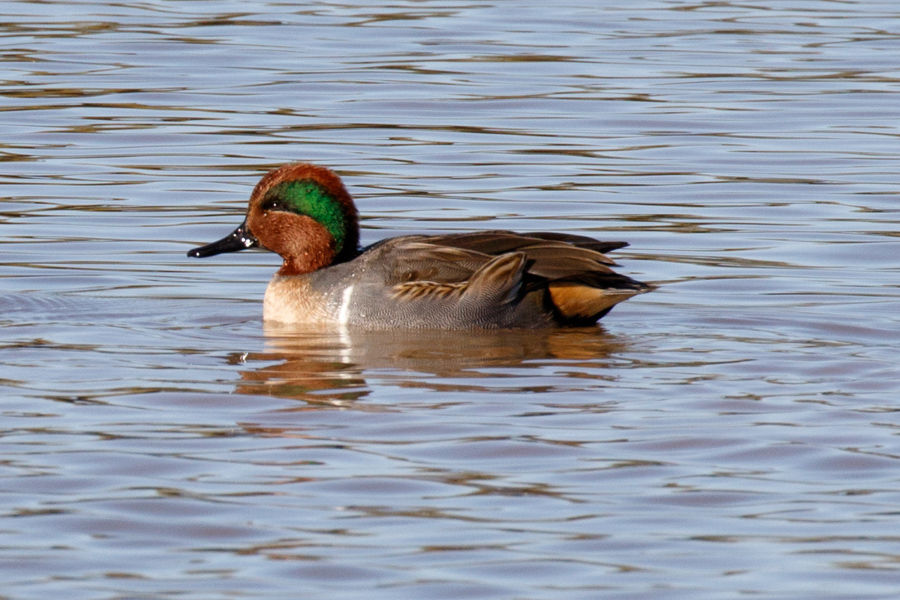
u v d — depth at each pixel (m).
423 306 14.96
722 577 8.80
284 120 24.73
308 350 14.05
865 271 17.52
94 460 10.59
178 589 8.62
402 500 9.90
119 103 25.64
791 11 34.69
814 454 10.83
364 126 24.47
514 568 8.89
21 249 18.30
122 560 8.98
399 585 8.68
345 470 10.43
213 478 10.27
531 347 14.16
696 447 10.98
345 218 15.80
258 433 11.25
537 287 14.93
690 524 9.55
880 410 11.94
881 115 25.30
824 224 19.59
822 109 25.64
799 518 9.67
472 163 22.44
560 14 33.81
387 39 30.97
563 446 10.98
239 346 14.21
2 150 22.86
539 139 23.80
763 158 22.77
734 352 13.95
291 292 15.40
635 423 11.56
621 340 14.45
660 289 16.81
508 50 29.95
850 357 13.72
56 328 14.83
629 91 26.73
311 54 29.48
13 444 10.92
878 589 8.65
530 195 20.89
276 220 15.73
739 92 26.80
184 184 21.36
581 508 9.80
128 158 22.64
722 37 31.50
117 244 18.67
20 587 8.62
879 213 20.03
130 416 11.67
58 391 12.38
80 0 34.75
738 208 20.36
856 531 9.45
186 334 14.73
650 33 31.84
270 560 8.99
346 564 8.94
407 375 13.03
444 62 28.84
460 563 8.97
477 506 9.80
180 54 29.28
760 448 10.95
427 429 11.35
